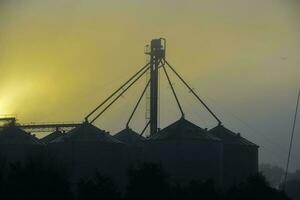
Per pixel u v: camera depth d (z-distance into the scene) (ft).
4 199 493.77
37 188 506.48
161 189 573.74
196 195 622.13
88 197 541.34
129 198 563.89
